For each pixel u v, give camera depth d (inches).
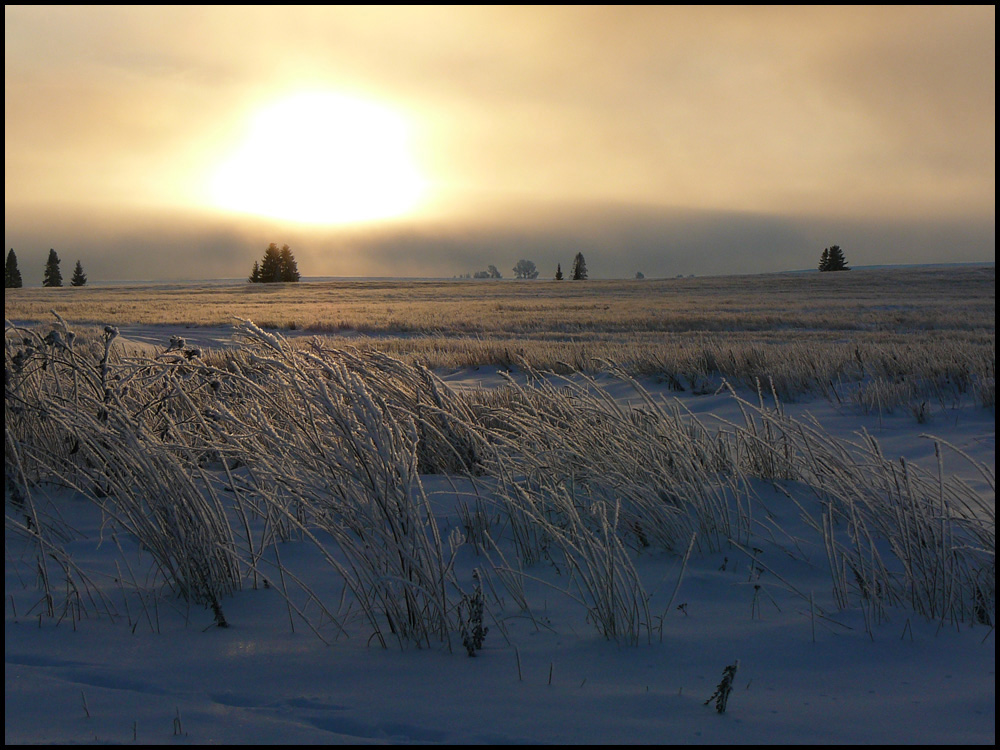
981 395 355.6
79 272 5684.1
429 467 236.7
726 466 211.6
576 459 197.2
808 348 631.2
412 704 96.1
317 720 91.2
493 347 738.2
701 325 1309.1
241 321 147.5
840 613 131.5
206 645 119.4
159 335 1220.5
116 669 108.7
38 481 201.2
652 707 95.2
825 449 176.1
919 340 860.0
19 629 124.0
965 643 117.9
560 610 136.4
